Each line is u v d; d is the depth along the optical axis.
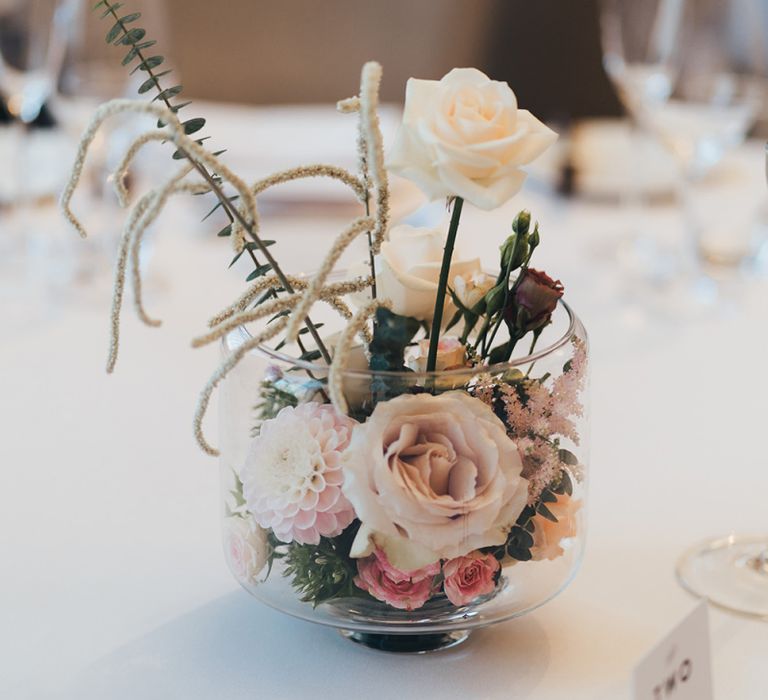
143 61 0.59
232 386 0.59
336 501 0.56
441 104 0.52
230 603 0.71
